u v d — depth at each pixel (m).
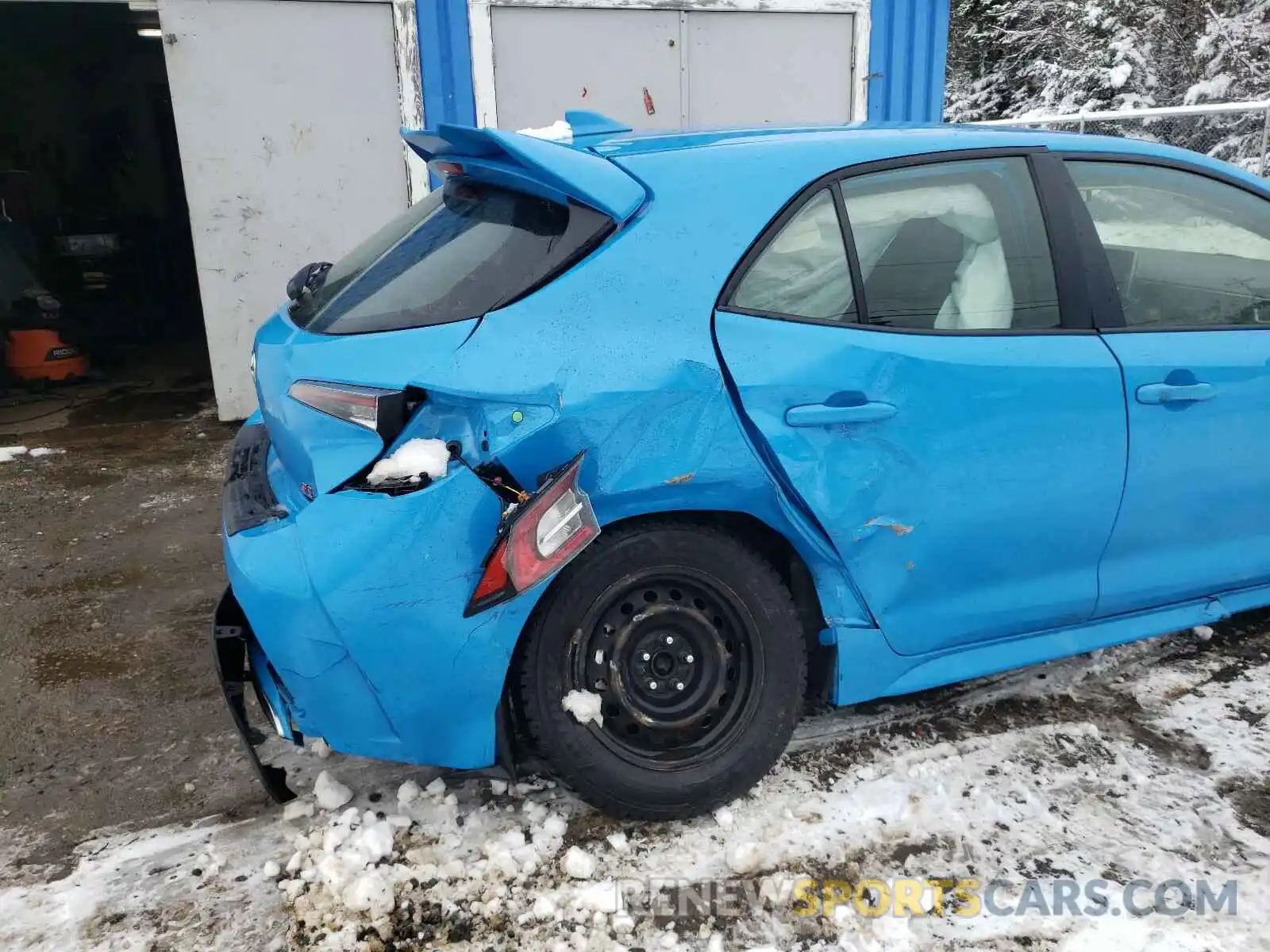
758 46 6.97
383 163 6.38
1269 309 2.88
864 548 2.30
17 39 10.60
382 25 6.15
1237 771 2.49
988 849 2.23
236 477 2.50
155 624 3.57
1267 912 2.03
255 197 6.22
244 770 2.65
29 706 3.01
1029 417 2.39
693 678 2.31
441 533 2.00
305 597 2.00
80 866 2.25
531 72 6.52
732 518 2.33
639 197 2.20
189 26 5.86
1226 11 14.11
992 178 2.51
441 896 2.11
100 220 10.65
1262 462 2.72
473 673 2.07
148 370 8.48
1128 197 2.69
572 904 2.09
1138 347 2.54
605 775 2.22
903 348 2.29
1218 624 3.26
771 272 2.24
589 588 2.15
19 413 7.02
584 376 2.05
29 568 4.12
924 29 7.35
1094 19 16.11
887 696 2.46
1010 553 2.46
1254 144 9.88
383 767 2.60
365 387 2.04
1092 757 2.56
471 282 2.16
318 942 2.00
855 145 2.41
